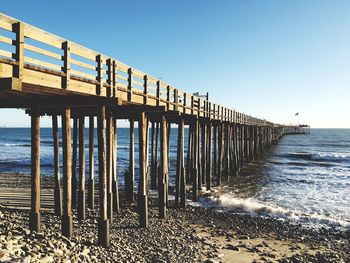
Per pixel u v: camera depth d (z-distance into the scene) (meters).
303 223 16.94
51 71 7.48
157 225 14.56
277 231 15.45
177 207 18.56
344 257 12.27
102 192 10.58
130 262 9.60
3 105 10.90
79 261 8.24
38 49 7.11
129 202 18.88
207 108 20.64
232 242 13.47
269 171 37.62
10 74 6.48
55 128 14.62
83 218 14.57
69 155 10.28
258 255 11.96
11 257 6.86
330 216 18.64
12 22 6.51
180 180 18.70
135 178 28.91
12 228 9.52
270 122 66.31
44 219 13.89
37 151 10.24
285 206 20.95
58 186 14.82
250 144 43.38
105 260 9.05
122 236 12.51
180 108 15.98
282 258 11.78
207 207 19.38
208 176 24.30
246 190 25.72
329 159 54.00
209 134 23.89
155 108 13.42
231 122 28.23
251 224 16.39
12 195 20.28
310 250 13.02
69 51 8.06
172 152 62.38
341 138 135.75
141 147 13.68
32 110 10.23
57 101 10.12
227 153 29.23
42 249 8.01
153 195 21.98
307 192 25.89
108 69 9.86
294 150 70.88
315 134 184.88
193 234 13.78
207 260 10.80
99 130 10.55
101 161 10.58
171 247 11.85
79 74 8.47
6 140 110.62
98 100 10.01
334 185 29.56
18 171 37.03
